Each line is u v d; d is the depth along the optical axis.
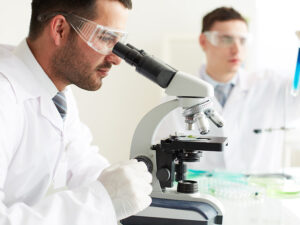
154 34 3.26
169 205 1.22
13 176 1.31
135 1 3.21
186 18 3.25
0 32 2.91
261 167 2.73
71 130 1.71
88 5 1.26
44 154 1.35
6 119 1.12
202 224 1.19
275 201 1.51
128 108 3.30
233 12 2.61
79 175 1.67
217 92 2.74
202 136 1.41
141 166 1.21
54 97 1.44
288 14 3.23
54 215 1.01
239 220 1.29
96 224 1.03
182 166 1.35
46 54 1.35
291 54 3.25
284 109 2.59
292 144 2.96
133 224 1.24
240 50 2.61
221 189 1.59
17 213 0.98
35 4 1.33
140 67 1.24
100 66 1.35
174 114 2.57
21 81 1.28
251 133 2.71
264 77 2.77
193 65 3.20
